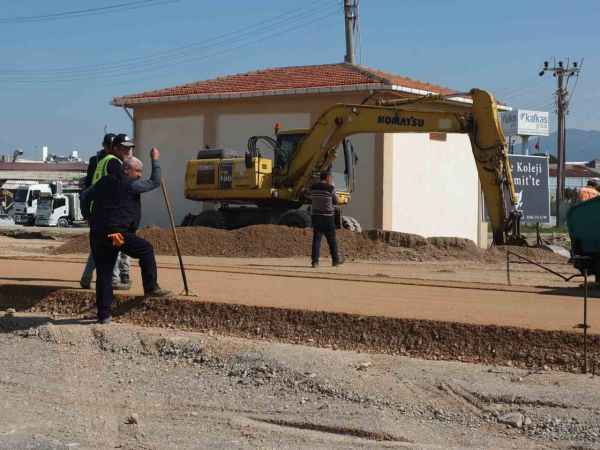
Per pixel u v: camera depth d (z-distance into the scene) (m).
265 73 36.59
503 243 22.36
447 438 7.16
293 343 10.12
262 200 28.17
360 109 26.23
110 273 11.05
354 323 10.02
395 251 22.19
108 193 10.84
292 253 22.56
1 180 82.19
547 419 7.34
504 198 22.41
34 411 8.11
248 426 7.59
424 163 32.31
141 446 7.10
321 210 18.53
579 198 18.77
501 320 9.72
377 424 7.42
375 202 30.70
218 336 10.45
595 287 13.74
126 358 9.96
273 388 8.61
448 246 22.69
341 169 30.42
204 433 7.44
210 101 34.69
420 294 12.31
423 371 8.73
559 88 52.69
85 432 7.47
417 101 25.09
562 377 8.41
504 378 8.42
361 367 8.90
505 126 52.62
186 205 35.50
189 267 16.66
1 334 11.09
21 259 17.72
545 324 9.43
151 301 11.27
